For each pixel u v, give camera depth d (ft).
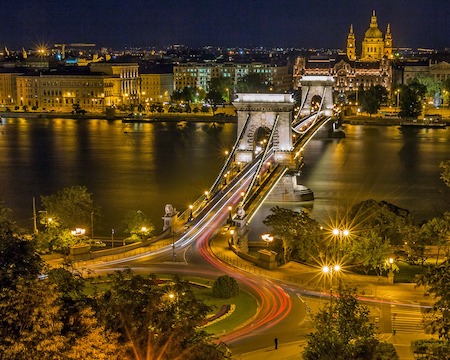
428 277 148.87
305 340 234.17
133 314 157.07
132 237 408.26
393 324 246.68
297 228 354.33
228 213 441.68
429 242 351.05
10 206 542.16
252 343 233.14
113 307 156.15
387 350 193.47
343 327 186.09
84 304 150.71
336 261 328.29
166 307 167.02
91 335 138.82
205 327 242.37
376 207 408.05
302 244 347.36
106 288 276.21
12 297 133.18
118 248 361.51
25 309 133.39
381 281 308.60
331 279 308.81
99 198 572.92
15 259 153.17
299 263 343.26
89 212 440.04
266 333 242.99
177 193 596.70
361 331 186.19
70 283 159.94
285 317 260.42
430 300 277.23
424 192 595.88
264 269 329.31
